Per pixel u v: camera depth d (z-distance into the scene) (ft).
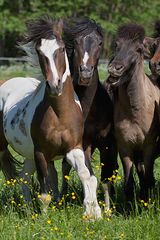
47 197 40.68
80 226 37.42
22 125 43.21
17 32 166.81
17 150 45.11
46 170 41.57
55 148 41.14
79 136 41.45
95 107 44.45
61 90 39.09
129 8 172.55
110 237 35.60
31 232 36.70
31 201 44.06
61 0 164.14
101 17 171.42
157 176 53.21
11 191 46.39
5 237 35.81
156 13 173.47
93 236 35.83
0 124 47.50
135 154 43.96
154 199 42.42
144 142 42.93
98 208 40.06
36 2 163.53
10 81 49.60
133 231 36.40
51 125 40.52
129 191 43.09
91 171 44.11
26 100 44.88
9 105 46.60
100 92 44.93
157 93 44.37
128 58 41.65
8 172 48.70
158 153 45.98
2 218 39.63
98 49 43.32
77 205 41.50
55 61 39.11
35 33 39.86
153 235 35.68
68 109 40.60
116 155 46.21
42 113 40.96
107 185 45.55
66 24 43.75
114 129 44.06
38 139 41.27
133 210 40.47
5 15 160.66
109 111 45.11
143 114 42.34
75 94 42.50
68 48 44.14
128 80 41.96
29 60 41.86
